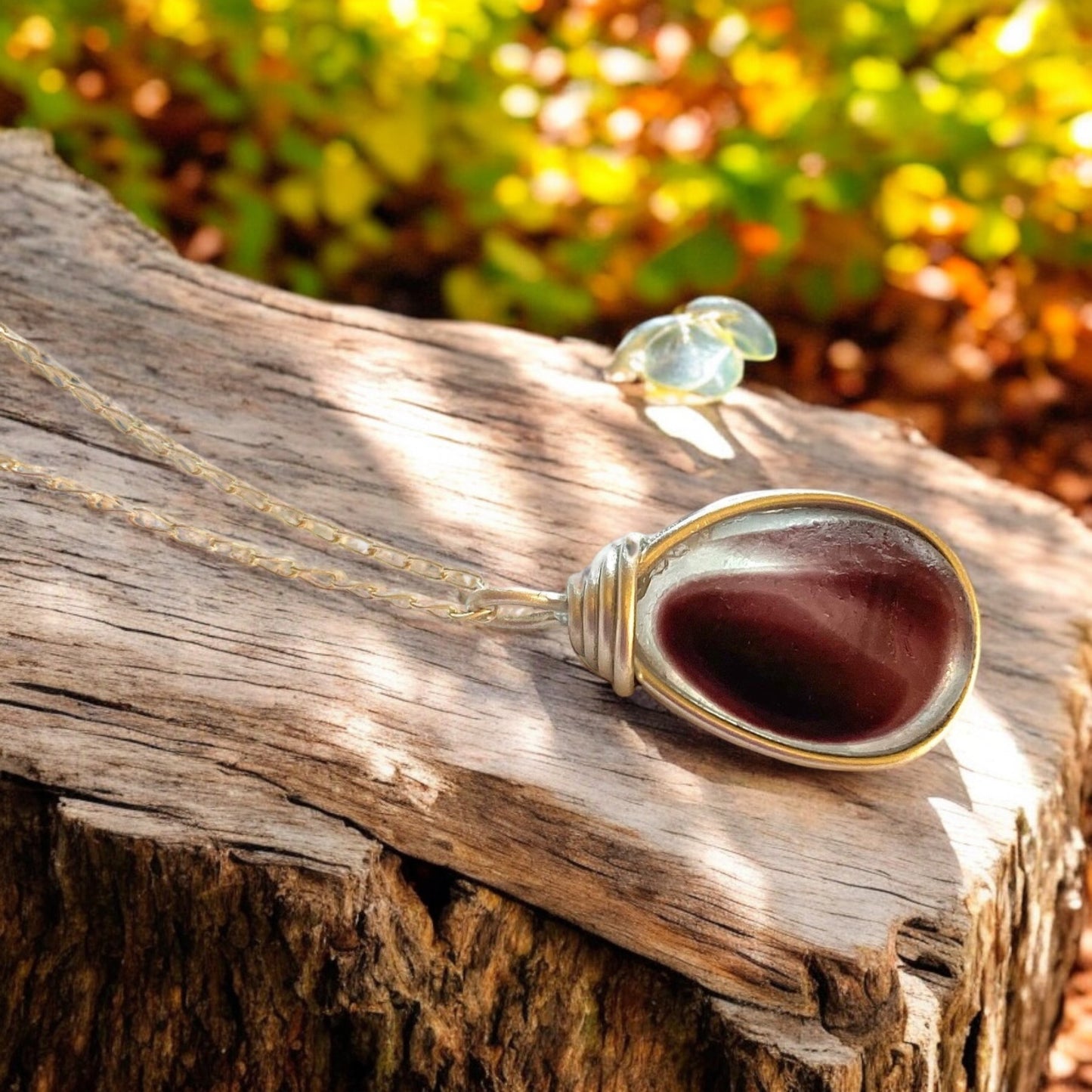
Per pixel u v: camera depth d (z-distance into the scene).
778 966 0.22
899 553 0.23
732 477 0.27
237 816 0.23
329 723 0.23
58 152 0.41
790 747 0.23
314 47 0.40
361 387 0.27
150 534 0.25
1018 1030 0.26
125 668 0.23
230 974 0.23
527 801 0.23
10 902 0.23
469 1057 0.23
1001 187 0.41
